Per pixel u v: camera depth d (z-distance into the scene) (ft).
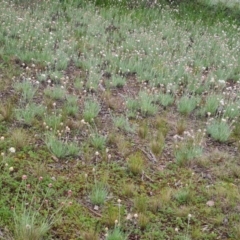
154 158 11.18
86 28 19.83
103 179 9.91
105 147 11.27
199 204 9.77
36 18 19.22
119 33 20.07
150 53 17.48
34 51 15.92
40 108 12.03
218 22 24.52
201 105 14.01
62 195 9.41
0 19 17.97
